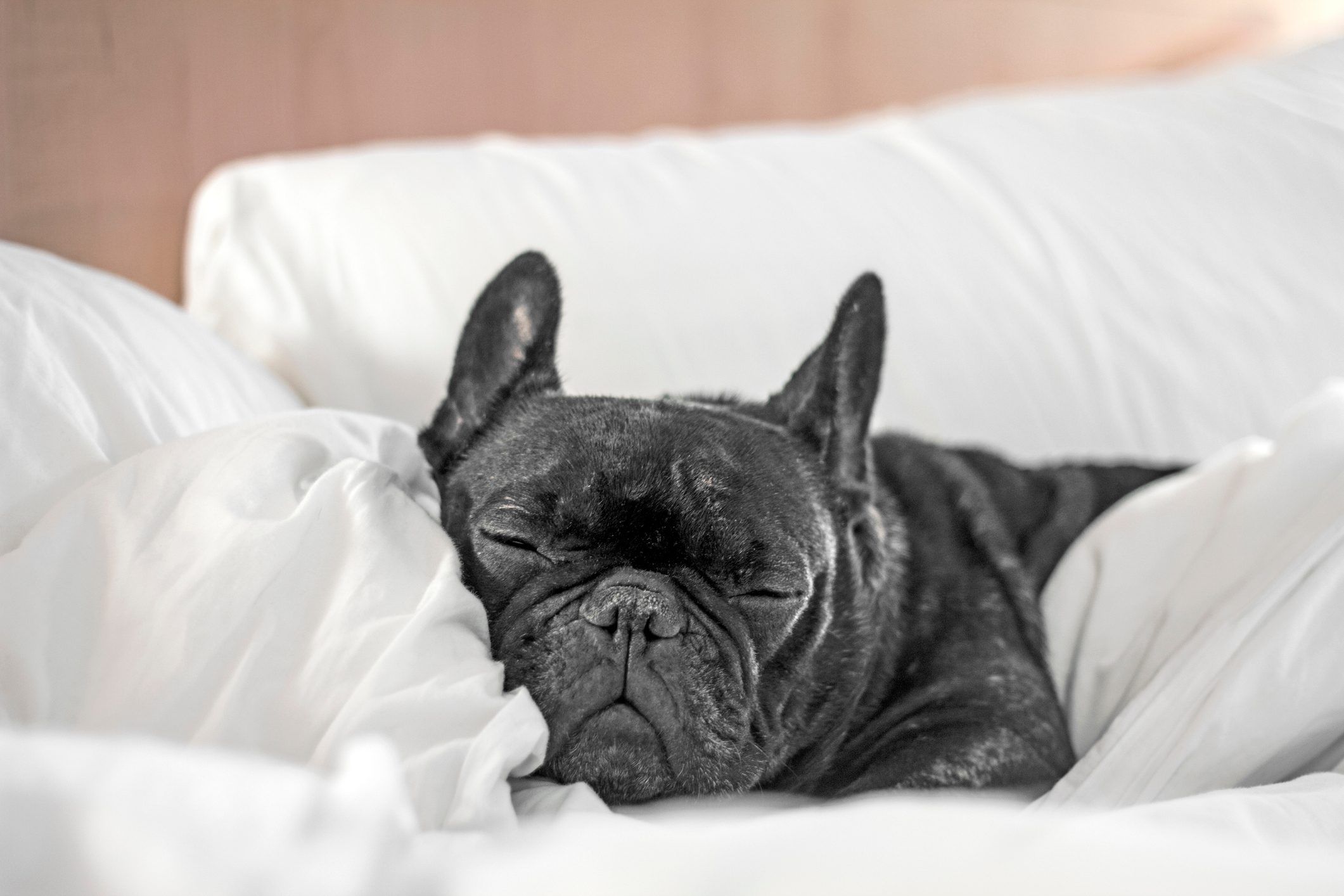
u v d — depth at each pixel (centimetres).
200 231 249
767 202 272
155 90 254
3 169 235
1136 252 286
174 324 191
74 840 76
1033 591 200
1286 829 116
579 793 130
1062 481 228
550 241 249
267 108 271
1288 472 179
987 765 166
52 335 157
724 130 348
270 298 236
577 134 323
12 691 119
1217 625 160
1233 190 299
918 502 206
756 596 155
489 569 150
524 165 265
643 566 151
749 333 252
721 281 255
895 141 305
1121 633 188
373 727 116
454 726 119
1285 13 443
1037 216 287
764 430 174
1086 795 151
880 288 186
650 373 242
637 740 142
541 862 81
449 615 129
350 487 136
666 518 150
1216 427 273
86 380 156
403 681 119
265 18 268
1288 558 161
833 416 182
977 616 190
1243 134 312
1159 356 275
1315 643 154
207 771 81
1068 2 402
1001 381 266
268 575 125
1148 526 196
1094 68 413
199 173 262
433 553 137
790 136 303
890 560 188
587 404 166
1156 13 418
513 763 120
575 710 142
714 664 147
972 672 182
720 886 77
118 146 250
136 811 77
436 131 299
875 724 179
